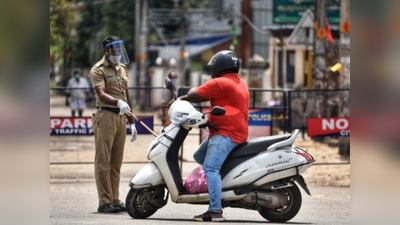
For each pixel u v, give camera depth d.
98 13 119.75
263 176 19.27
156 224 18.45
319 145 40.44
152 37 117.50
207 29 113.12
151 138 34.81
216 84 19.45
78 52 118.50
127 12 115.81
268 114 32.41
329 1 56.34
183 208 24.02
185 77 102.69
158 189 20.06
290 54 71.38
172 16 118.69
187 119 19.39
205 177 19.55
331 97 46.47
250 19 96.50
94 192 28.20
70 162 31.56
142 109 44.16
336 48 54.34
